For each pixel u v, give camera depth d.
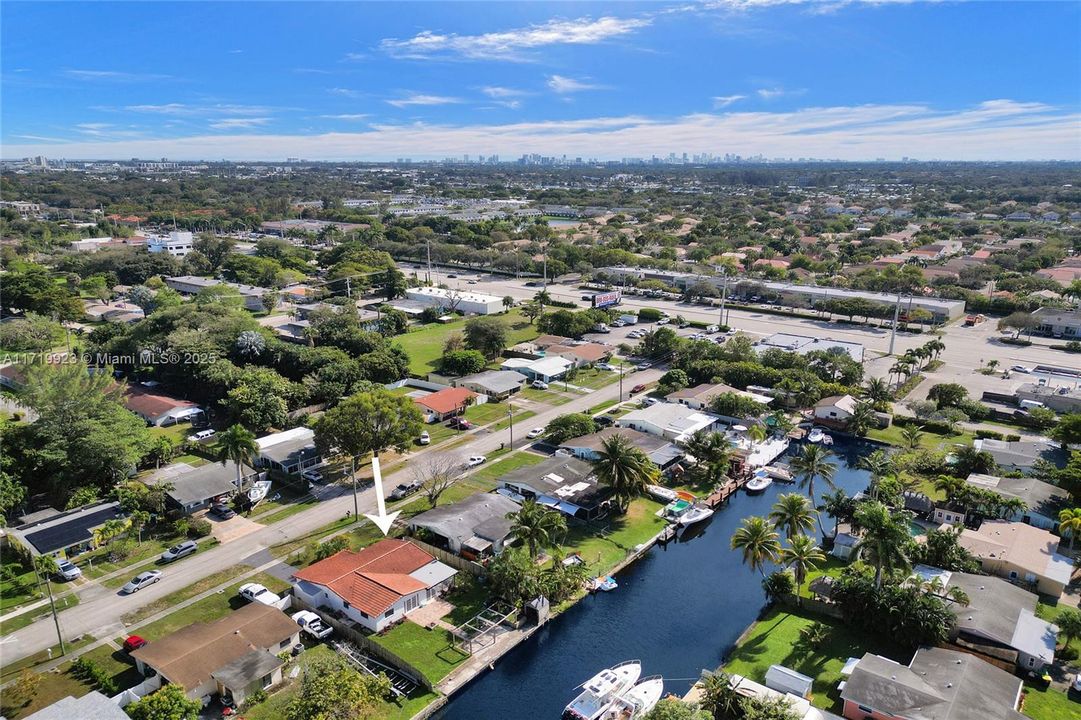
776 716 55.25
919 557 80.50
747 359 157.50
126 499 90.75
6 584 79.19
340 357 148.62
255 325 164.50
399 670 66.38
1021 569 78.62
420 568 79.62
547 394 148.38
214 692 61.97
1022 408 134.25
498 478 105.12
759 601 80.06
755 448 120.00
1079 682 62.59
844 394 136.50
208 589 78.56
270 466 109.12
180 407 130.88
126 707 57.25
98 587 78.94
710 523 98.75
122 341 156.00
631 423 125.50
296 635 68.75
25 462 97.94
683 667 68.88
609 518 96.69
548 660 70.06
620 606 79.00
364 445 101.94
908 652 68.44
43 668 65.31
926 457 108.12
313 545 87.12
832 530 93.81
